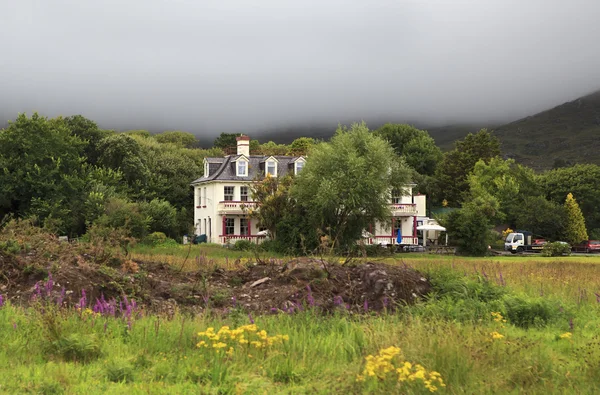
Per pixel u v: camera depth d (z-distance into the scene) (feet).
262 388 27.99
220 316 44.37
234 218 225.56
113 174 234.17
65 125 244.22
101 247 61.21
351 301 52.31
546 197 339.57
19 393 26.45
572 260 165.17
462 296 52.47
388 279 53.78
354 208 176.14
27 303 46.24
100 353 33.63
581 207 331.57
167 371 30.66
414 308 48.96
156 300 51.31
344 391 27.48
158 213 222.48
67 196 204.74
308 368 31.32
